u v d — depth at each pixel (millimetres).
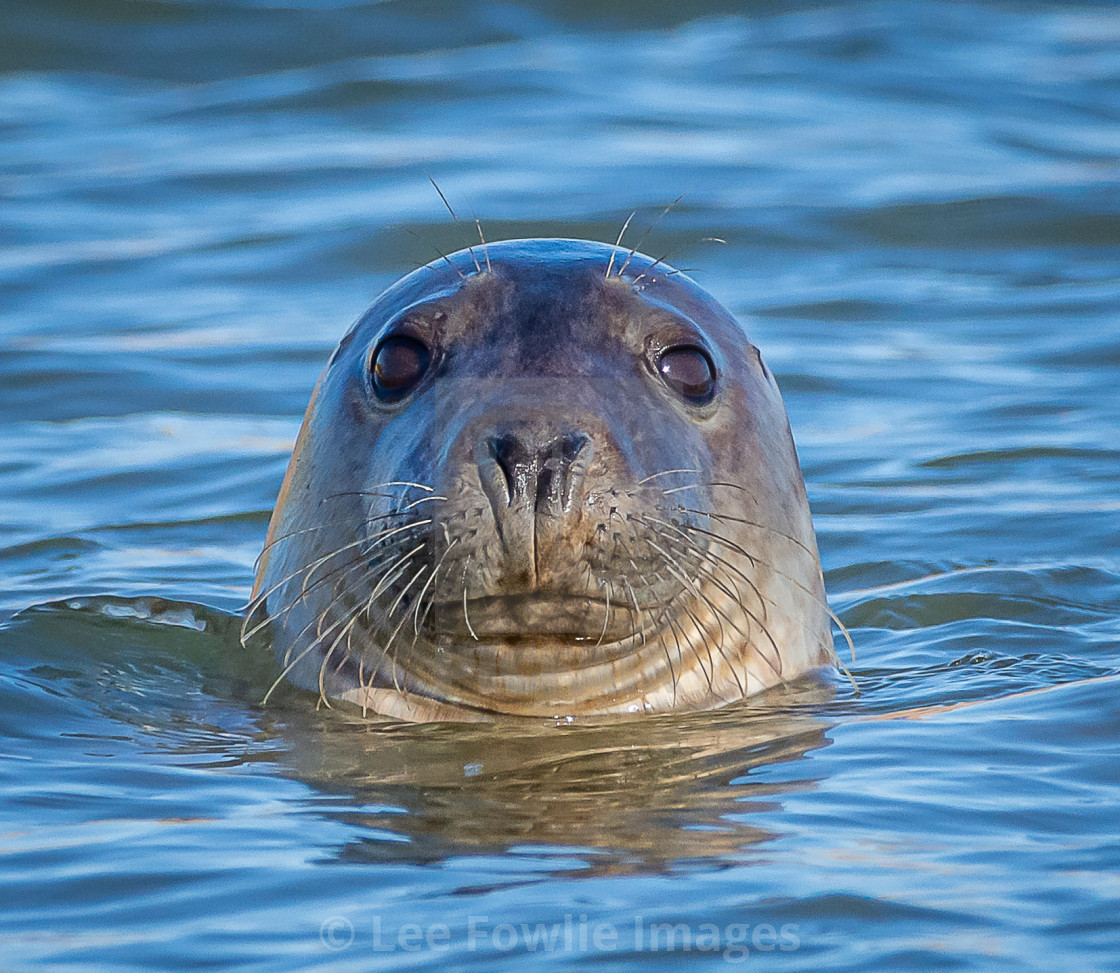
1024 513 30516
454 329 19109
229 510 32188
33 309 47719
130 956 12992
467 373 18500
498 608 17422
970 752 18016
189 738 19516
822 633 21922
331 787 17359
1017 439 35438
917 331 44906
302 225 55500
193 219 57938
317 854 15219
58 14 84750
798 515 21328
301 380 40969
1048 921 13281
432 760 18281
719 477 19484
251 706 20922
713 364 19812
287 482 22188
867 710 20000
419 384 19141
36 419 38312
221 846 15438
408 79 76875
